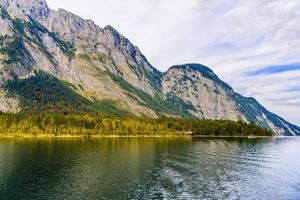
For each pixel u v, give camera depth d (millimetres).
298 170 129250
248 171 122938
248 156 171750
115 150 188375
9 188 90688
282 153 196750
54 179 102688
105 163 135750
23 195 83812
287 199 83688
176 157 157500
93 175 109625
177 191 89625
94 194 85438
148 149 196875
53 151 180000
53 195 84188
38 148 196750
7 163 133125
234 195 86500
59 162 137250
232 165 136625
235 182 102375
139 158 152500
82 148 199500
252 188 94875
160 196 84188
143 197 83188
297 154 193250
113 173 113625
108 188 91750
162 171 118500
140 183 98438
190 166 130875
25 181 99438
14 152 173000
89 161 141125
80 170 118750
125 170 119938
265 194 88188
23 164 131125
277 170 127500
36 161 139625
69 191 88125
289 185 99625
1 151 177125
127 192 87750
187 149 199750
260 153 190750
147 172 116125
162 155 165000
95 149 193750
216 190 91500
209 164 137500
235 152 190000
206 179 105938
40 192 86938
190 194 86688
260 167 133875
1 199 80312
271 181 104938
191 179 105500
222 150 199250
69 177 106000
